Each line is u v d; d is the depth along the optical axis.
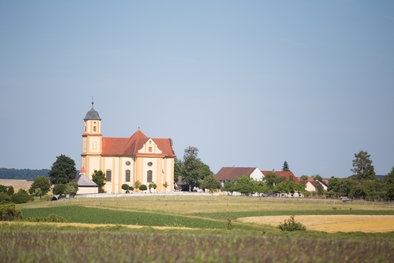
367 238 82.81
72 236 78.25
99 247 69.44
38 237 77.31
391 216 137.00
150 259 61.66
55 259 62.12
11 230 85.75
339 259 64.44
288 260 62.91
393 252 68.88
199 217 132.88
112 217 126.69
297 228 97.25
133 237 77.06
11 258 63.78
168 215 133.25
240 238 76.25
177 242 72.81
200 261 60.97
